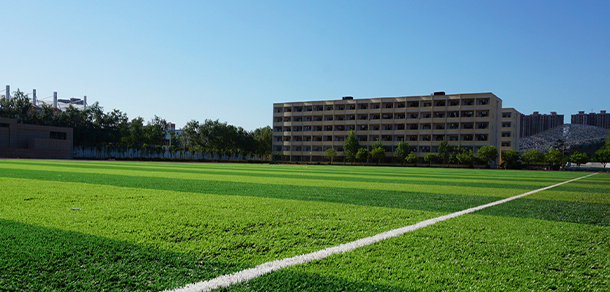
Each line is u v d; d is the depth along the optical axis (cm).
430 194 1109
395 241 446
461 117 8256
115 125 8875
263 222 559
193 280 300
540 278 322
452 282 307
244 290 279
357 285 295
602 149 8294
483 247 424
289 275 316
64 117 8294
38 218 550
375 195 1034
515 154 7488
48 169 2166
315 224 551
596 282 316
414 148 8919
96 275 306
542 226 568
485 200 966
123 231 470
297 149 10288
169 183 1321
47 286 281
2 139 6481
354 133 9456
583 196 1148
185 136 10900
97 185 1162
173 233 467
